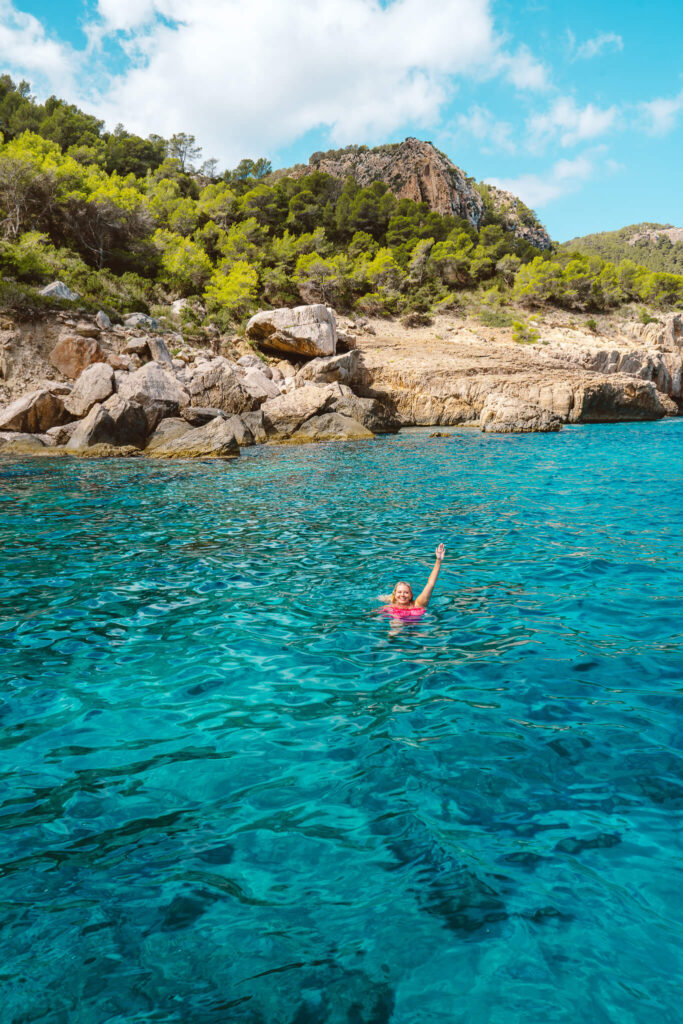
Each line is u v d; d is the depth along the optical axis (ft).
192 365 113.29
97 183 155.53
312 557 31.94
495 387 133.90
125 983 8.23
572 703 16.43
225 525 39.88
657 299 245.45
